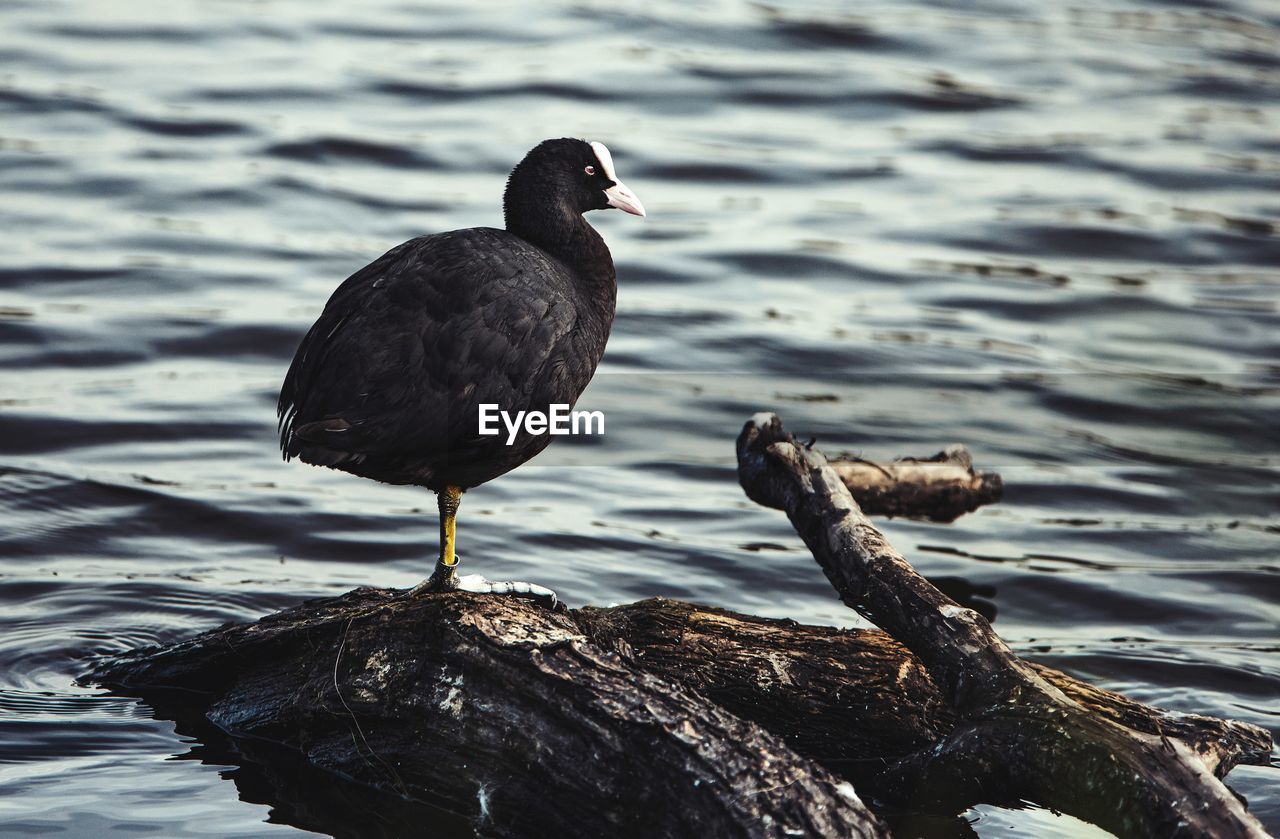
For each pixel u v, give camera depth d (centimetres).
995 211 2059
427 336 790
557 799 719
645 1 2881
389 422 779
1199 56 2691
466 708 747
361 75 2441
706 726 695
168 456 1312
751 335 1683
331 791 793
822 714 823
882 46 2692
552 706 718
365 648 791
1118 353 1691
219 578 1095
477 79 2442
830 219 2025
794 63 2583
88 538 1148
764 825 653
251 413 1410
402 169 2095
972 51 2683
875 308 1786
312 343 804
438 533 1203
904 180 2156
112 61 2430
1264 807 813
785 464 964
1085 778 708
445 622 760
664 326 1698
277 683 846
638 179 2123
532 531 1213
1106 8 2945
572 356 842
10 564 1091
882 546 873
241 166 2059
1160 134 2344
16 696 894
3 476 1235
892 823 789
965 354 1666
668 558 1173
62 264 1722
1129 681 996
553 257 882
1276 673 1012
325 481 1292
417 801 775
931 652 799
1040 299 1820
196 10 2709
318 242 1847
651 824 688
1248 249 1970
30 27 2555
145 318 1603
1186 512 1318
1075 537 1253
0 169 1983
